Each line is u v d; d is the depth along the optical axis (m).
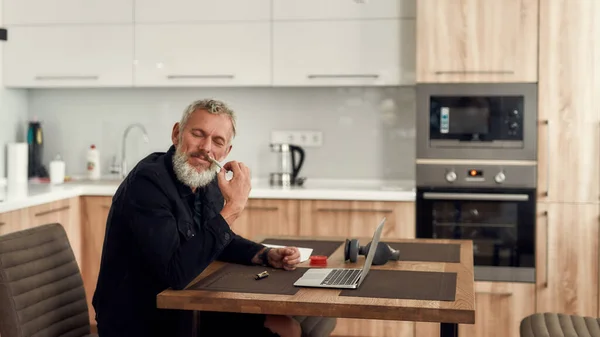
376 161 4.80
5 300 2.46
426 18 4.20
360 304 2.12
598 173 4.11
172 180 2.47
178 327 2.42
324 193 4.28
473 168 4.22
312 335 2.85
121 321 2.43
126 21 4.64
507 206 4.21
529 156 4.16
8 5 4.76
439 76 4.21
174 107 5.00
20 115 5.05
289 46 4.48
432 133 4.24
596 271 4.14
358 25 4.41
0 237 2.52
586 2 4.07
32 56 4.75
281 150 4.65
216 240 2.35
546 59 4.12
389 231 4.26
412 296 2.21
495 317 4.23
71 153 5.11
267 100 4.91
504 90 4.16
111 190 4.46
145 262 2.41
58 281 2.68
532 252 4.19
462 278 2.46
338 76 4.45
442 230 4.27
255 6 4.51
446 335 2.18
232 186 2.43
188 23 4.58
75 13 4.69
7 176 4.84
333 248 3.03
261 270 2.61
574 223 4.14
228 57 4.55
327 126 4.85
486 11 4.15
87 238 4.52
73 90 5.09
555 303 4.18
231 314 2.76
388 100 4.77
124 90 5.04
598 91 4.09
